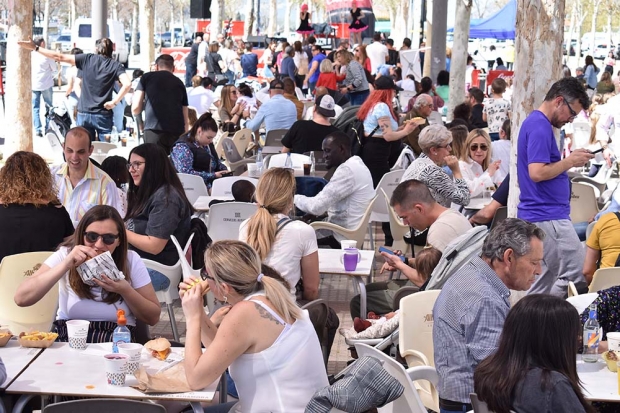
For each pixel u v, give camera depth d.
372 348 7.66
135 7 136.25
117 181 14.33
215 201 16.42
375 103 20.69
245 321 7.36
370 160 20.66
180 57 62.00
